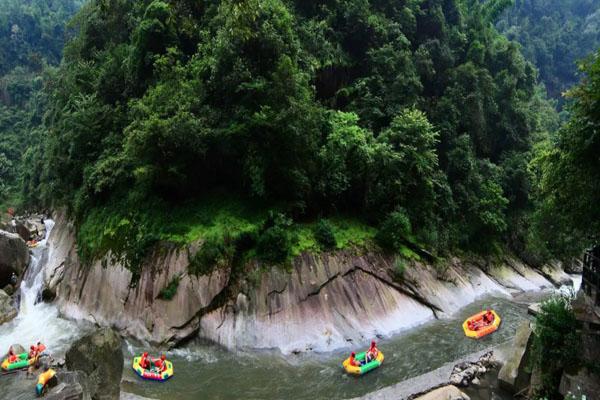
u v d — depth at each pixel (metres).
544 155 20.27
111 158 30.58
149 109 28.84
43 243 41.47
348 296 26.23
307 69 33.38
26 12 116.31
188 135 26.55
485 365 21.73
